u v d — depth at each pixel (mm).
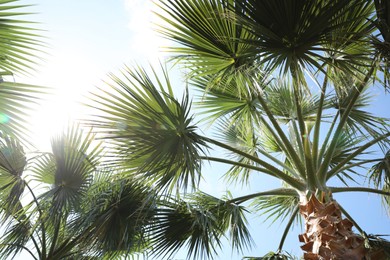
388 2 2982
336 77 3363
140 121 3516
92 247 4379
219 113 4992
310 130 5477
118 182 3922
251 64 3672
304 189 3822
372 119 5059
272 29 2973
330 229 3068
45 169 4820
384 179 4832
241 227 4934
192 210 4422
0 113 2713
